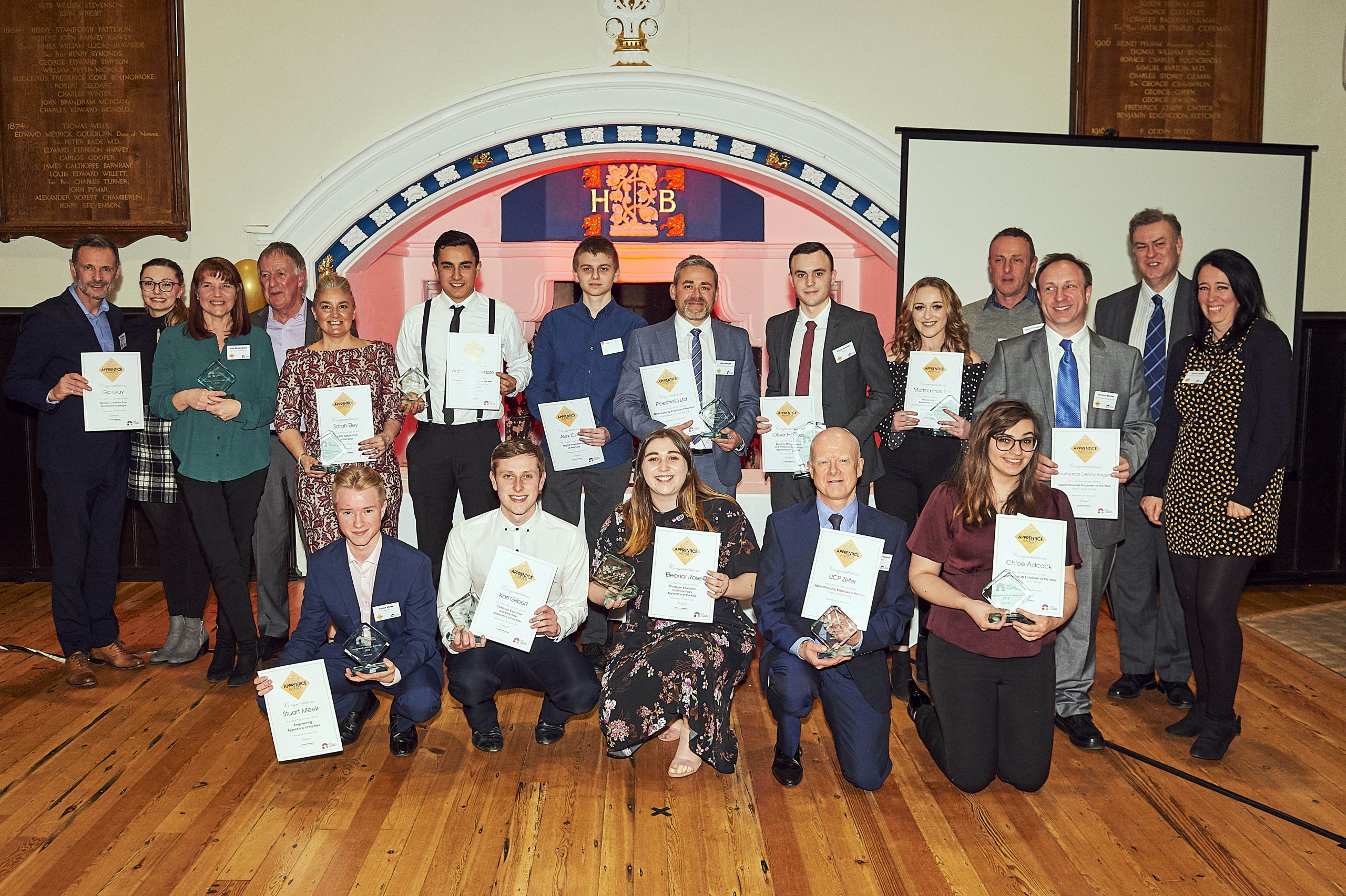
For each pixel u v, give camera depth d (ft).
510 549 10.56
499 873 8.32
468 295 13.19
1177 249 12.33
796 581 9.93
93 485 12.60
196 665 13.35
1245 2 15.76
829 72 15.97
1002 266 13.07
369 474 10.27
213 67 15.84
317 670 9.88
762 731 11.41
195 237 16.15
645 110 15.85
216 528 12.30
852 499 10.05
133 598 16.38
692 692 9.54
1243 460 10.27
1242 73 15.87
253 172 16.02
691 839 8.90
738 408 12.82
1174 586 12.16
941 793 9.86
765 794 9.80
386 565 10.49
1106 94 15.87
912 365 11.99
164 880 8.16
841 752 9.84
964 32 15.89
